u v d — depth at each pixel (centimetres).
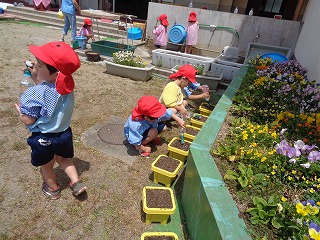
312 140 257
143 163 314
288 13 1014
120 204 253
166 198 242
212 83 566
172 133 391
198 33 795
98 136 359
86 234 220
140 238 222
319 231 141
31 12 1161
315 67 420
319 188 194
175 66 618
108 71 612
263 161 214
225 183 199
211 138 260
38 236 214
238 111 327
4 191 251
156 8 832
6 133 341
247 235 154
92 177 281
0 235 210
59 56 200
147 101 305
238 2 995
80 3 1227
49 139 221
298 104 330
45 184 257
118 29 988
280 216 167
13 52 680
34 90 207
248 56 723
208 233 172
